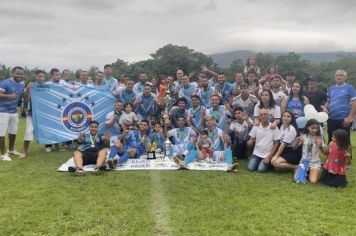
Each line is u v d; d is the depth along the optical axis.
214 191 7.45
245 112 10.65
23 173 8.84
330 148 8.06
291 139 9.05
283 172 9.12
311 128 8.46
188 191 7.43
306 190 7.57
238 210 6.40
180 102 11.32
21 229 5.63
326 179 8.00
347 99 9.66
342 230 5.62
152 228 5.66
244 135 10.49
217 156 9.95
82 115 11.85
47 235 5.45
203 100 11.97
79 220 5.96
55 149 11.94
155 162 9.82
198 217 6.07
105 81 13.35
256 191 7.47
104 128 11.84
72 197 7.05
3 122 10.35
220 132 10.24
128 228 5.67
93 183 7.97
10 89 10.43
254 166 9.30
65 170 9.06
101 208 6.46
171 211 6.32
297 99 10.24
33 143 13.21
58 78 12.13
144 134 10.59
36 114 11.35
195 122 11.15
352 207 6.59
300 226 5.75
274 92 10.86
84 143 9.44
